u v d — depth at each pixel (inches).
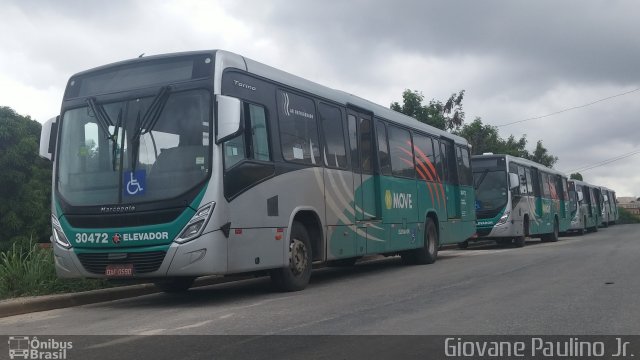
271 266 380.2
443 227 660.7
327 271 578.6
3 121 992.9
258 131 381.4
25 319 332.2
